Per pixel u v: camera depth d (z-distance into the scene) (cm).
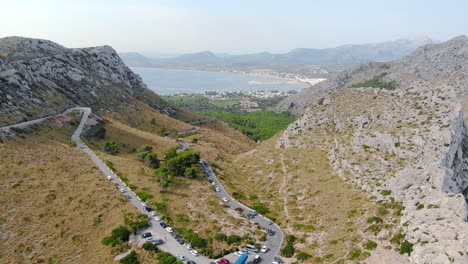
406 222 7731
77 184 10769
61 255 8106
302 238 8912
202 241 8456
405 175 9719
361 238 8000
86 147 14300
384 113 14925
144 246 8138
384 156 12044
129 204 9994
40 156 11981
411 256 6831
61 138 14638
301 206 10750
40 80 19488
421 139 12006
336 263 7419
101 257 7950
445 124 12381
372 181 10588
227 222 9650
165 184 11331
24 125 14062
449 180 9200
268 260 8012
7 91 15988
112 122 19550
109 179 11531
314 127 16238
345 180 11369
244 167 15025
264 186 12862
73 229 8906
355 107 16350
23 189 9912
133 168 12875
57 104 18225
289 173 13138
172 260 7675
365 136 13325
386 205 9000
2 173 10256
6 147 11675
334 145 14062
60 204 9706
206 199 11075
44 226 8888
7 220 8831
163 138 19412
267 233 9306
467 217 7488
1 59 18075
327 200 10588
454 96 14100
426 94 14925
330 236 8594
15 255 8025
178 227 9075
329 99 17838
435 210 7662
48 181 10581
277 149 15750
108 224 9088
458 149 12075
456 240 6625
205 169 13888
